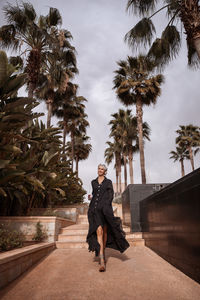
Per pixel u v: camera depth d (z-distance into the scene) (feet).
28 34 29.43
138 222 16.26
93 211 8.76
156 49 25.46
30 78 27.55
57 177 20.61
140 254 10.89
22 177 13.50
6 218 13.60
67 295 5.62
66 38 40.24
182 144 120.57
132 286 6.22
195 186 6.02
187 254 6.75
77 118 79.41
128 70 54.85
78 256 10.57
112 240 8.84
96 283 6.54
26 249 8.57
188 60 26.37
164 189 9.29
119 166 103.24
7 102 13.50
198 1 19.25
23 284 6.51
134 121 78.48
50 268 8.34
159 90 52.70
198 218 5.87
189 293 5.55
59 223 15.89
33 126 19.35
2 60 12.14
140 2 22.16
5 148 12.91
